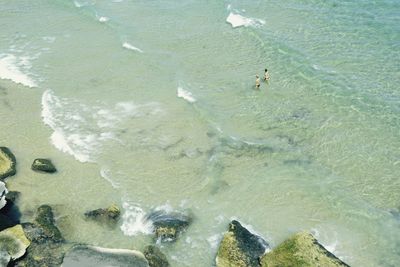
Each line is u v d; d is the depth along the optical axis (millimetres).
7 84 38406
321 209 27016
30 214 26781
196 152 31344
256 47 41812
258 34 43312
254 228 25969
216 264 23875
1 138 32562
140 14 49500
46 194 28188
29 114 34938
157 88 37625
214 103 35625
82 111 35281
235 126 33375
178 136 32719
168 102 36000
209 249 24844
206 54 41625
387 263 24047
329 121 32969
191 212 27031
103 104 36031
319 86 36062
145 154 31281
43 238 25031
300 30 43625
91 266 23531
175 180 29281
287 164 30062
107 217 26516
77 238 25438
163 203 27672
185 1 51969
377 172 29078
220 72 39094
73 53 42812
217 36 44188
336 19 44844
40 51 43219
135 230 25938
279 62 39375
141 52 42406
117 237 25516
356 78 36531
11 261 23703
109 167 30234
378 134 31547
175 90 37312
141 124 33906
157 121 34125
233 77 38281
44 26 47844
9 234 24875
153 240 25312
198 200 27828
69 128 33562
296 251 23406
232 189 28500
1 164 29734
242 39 43250
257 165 30094
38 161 29797
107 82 38594
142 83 38312
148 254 24234
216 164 30312
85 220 26469
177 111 35000
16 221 26234
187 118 34281
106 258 23953
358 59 38656
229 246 24312
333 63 38469
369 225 25984
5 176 29188
